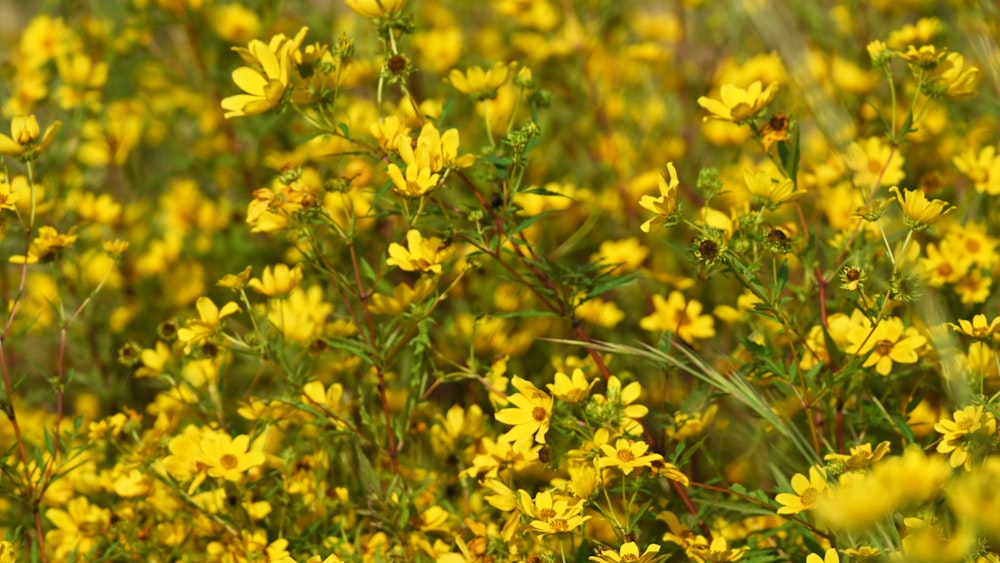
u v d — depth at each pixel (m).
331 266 2.06
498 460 2.06
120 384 2.37
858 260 2.07
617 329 2.36
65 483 2.15
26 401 2.33
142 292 2.47
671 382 2.24
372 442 2.11
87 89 2.48
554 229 2.44
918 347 2.05
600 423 1.98
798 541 2.04
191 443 2.05
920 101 2.38
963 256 2.17
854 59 2.47
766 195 2.01
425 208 2.04
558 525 1.93
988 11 2.31
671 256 2.40
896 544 1.90
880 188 2.16
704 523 2.04
